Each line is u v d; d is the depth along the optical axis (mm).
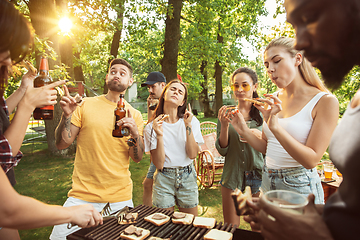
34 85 1778
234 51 16578
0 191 832
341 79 704
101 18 7797
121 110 2168
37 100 1279
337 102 1482
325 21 614
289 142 1447
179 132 2434
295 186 1601
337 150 726
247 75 2469
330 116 1456
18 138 1213
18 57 971
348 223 627
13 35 878
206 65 17703
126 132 2086
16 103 1699
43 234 3158
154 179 2486
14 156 1204
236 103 2727
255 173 2398
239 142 2375
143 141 2406
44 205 980
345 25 596
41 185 4938
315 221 696
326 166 3143
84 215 1150
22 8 7445
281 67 1608
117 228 1425
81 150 2195
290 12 693
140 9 11391
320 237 665
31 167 6141
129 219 1477
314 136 1482
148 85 3852
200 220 1469
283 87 1658
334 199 701
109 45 13875
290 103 1693
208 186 4754
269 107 1687
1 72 1104
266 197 818
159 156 2332
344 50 634
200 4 10969
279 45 1623
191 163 2492
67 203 2141
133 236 1296
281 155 1674
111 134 2193
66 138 2102
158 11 10414
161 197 2377
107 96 2383
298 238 682
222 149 2426
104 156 2170
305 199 805
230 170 2424
